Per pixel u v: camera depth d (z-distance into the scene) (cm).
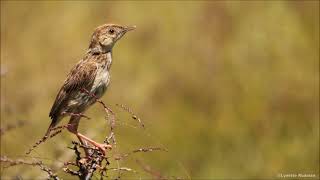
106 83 1344
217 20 2070
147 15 2155
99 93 1334
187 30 2067
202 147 1670
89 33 2130
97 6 2219
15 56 2042
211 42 1984
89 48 1352
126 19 2164
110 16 2178
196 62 1934
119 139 1584
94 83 1312
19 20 2198
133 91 1856
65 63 1966
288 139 1667
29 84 1858
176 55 1981
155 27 2112
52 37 2106
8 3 2223
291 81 1809
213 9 2109
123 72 1942
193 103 1823
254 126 1711
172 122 1739
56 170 1005
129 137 1622
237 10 2080
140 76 1917
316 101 1767
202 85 1861
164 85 1878
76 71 1305
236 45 1936
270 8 2020
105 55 1346
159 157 1612
